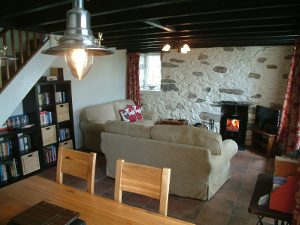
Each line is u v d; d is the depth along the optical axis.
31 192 1.55
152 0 1.92
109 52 1.25
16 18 2.81
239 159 4.32
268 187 1.82
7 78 2.79
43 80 3.71
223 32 3.36
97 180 3.39
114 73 5.80
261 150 4.79
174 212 2.62
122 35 3.62
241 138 5.20
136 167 1.53
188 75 5.65
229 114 5.24
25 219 1.15
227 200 2.87
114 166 3.33
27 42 3.04
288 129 3.76
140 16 2.51
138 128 3.03
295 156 1.84
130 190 1.53
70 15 1.13
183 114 5.88
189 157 2.68
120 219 1.27
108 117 5.03
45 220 1.14
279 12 2.33
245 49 4.99
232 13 2.52
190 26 3.14
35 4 2.06
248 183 3.32
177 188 2.91
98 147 4.51
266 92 4.95
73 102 4.64
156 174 1.47
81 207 1.38
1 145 3.28
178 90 5.83
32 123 3.64
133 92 6.21
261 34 3.53
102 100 5.47
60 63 4.30
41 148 3.68
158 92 6.09
